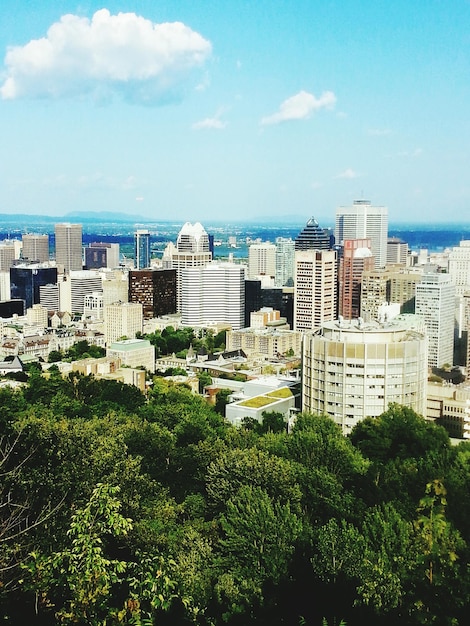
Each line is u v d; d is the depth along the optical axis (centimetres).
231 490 15812
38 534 8344
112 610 6906
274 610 10419
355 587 10412
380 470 17375
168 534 13650
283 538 12400
